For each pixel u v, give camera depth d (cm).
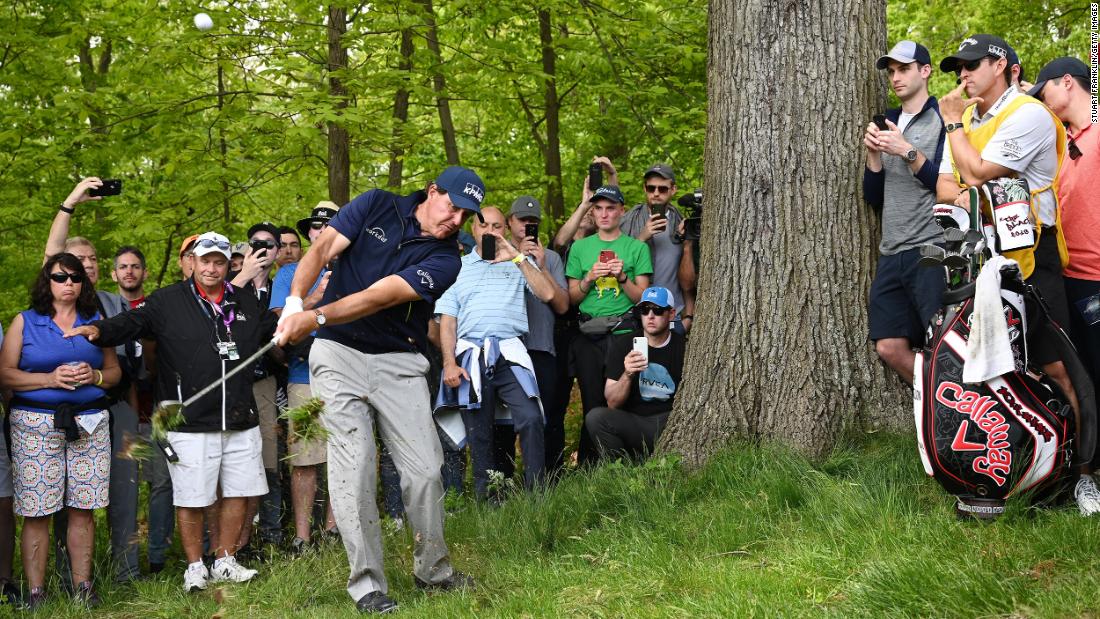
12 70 1061
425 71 997
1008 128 418
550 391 684
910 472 472
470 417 631
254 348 555
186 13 943
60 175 1055
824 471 511
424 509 448
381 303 428
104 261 1113
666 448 579
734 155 570
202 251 548
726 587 369
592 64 1016
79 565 518
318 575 499
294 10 936
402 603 435
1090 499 397
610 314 680
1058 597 308
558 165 1120
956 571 331
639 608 367
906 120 524
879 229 559
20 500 502
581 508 518
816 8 558
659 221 694
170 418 445
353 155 1112
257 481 551
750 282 562
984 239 399
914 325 522
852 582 350
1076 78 451
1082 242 443
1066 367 398
